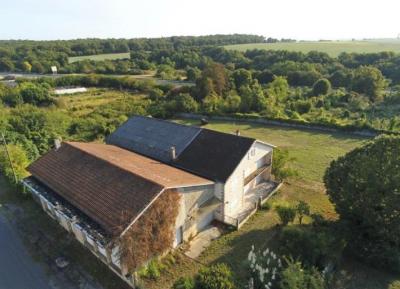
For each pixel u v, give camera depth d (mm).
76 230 22906
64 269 20734
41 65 129250
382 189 18500
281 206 24719
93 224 19781
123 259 17781
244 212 26828
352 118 55781
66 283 19594
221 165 25719
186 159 28125
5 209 28203
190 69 102812
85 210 20656
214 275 16391
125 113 63000
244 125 55938
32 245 23266
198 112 63156
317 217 22625
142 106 67938
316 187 31172
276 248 21906
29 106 62938
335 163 21594
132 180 21000
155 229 19172
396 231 18562
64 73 125438
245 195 29484
